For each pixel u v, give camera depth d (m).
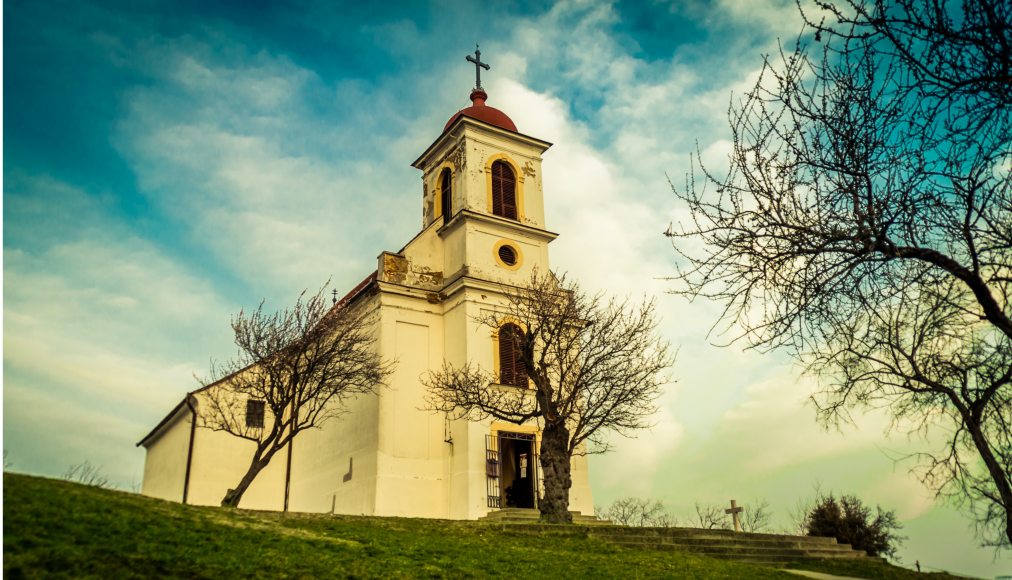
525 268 31.02
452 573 12.05
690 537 20.56
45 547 8.86
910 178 8.17
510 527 18.73
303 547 11.73
